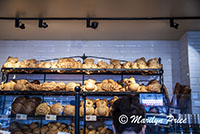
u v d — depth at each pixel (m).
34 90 2.53
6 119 1.93
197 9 2.47
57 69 2.69
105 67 2.78
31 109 1.97
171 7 2.43
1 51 3.52
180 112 1.77
